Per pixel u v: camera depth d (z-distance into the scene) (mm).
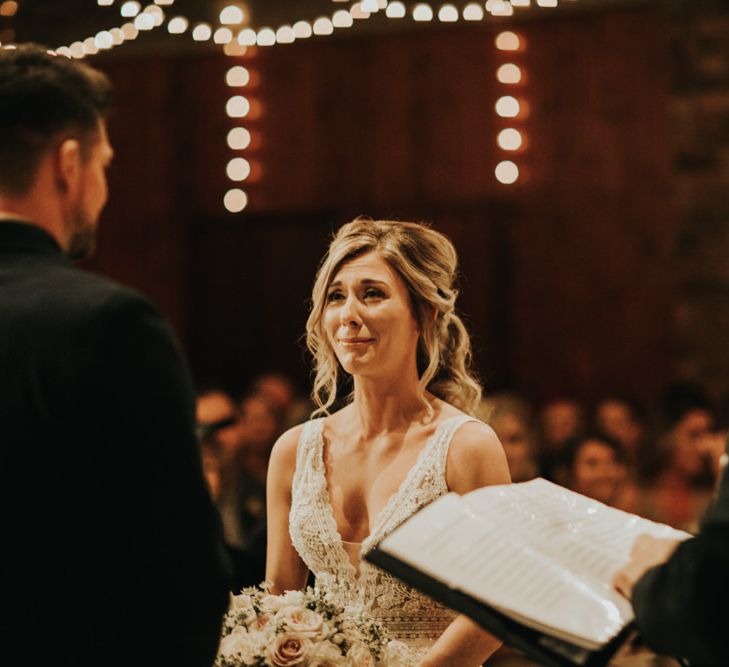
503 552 1820
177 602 1613
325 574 2654
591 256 8703
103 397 1626
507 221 8844
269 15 7262
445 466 2580
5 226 1726
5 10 7176
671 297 8570
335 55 9055
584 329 8727
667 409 6832
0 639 1636
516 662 4730
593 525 1956
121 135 9398
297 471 2740
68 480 1628
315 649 2244
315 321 2730
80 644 1629
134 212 9438
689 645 1618
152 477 1621
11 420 1628
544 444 7008
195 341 9500
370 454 2680
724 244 8469
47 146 1750
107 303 1653
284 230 9312
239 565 3514
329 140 9086
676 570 1632
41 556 1624
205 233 9438
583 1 8609
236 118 9219
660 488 6391
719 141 8469
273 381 7348
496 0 7039
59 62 1799
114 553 1646
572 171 8711
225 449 4914
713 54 8469
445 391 2764
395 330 2607
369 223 2709
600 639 1695
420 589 1759
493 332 8883
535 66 8734
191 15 7316
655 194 8578
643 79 8562
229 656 2238
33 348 1637
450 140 8875
